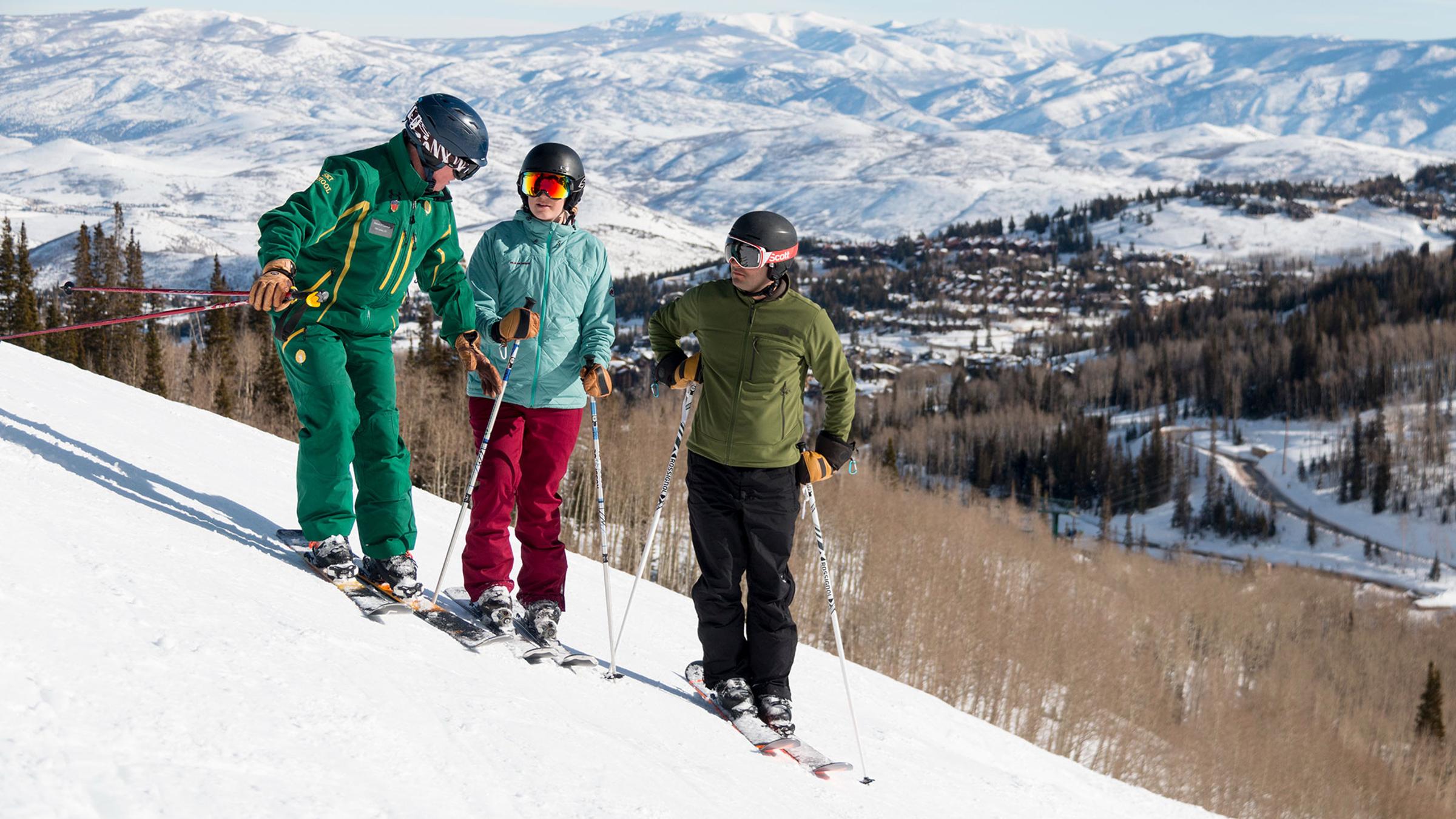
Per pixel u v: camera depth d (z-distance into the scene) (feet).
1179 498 400.06
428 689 9.19
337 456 12.56
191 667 7.49
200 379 162.20
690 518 14.48
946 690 99.71
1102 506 401.29
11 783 5.28
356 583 12.66
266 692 7.56
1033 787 17.57
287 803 6.14
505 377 13.43
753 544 14.16
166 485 15.24
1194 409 506.89
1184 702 131.54
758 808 10.24
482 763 7.94
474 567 14.33
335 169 11.85
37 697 6.21
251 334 185.06
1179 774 103.24
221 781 6.10
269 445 29.91
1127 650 129.29
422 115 12.12
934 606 105.40
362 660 9.22
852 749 15.55
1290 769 121.29
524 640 13.46
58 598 7.75
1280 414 485.15
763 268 13.26
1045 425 435.94
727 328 13.60
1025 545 148.15
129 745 6.11
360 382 12.91
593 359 14.15
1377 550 360.69
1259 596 204.13
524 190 13.88
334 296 12.40
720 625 14.53
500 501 14.17
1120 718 108.58
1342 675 190.49
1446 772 157.07
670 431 97.96
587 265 14.15
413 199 12.52
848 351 592.60
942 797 14.62
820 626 101.04
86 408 21.34
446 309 13.58
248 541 13.24
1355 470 405.39
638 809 8.25
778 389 13.71
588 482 86.43
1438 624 228.63
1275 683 162.20
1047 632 112.98
